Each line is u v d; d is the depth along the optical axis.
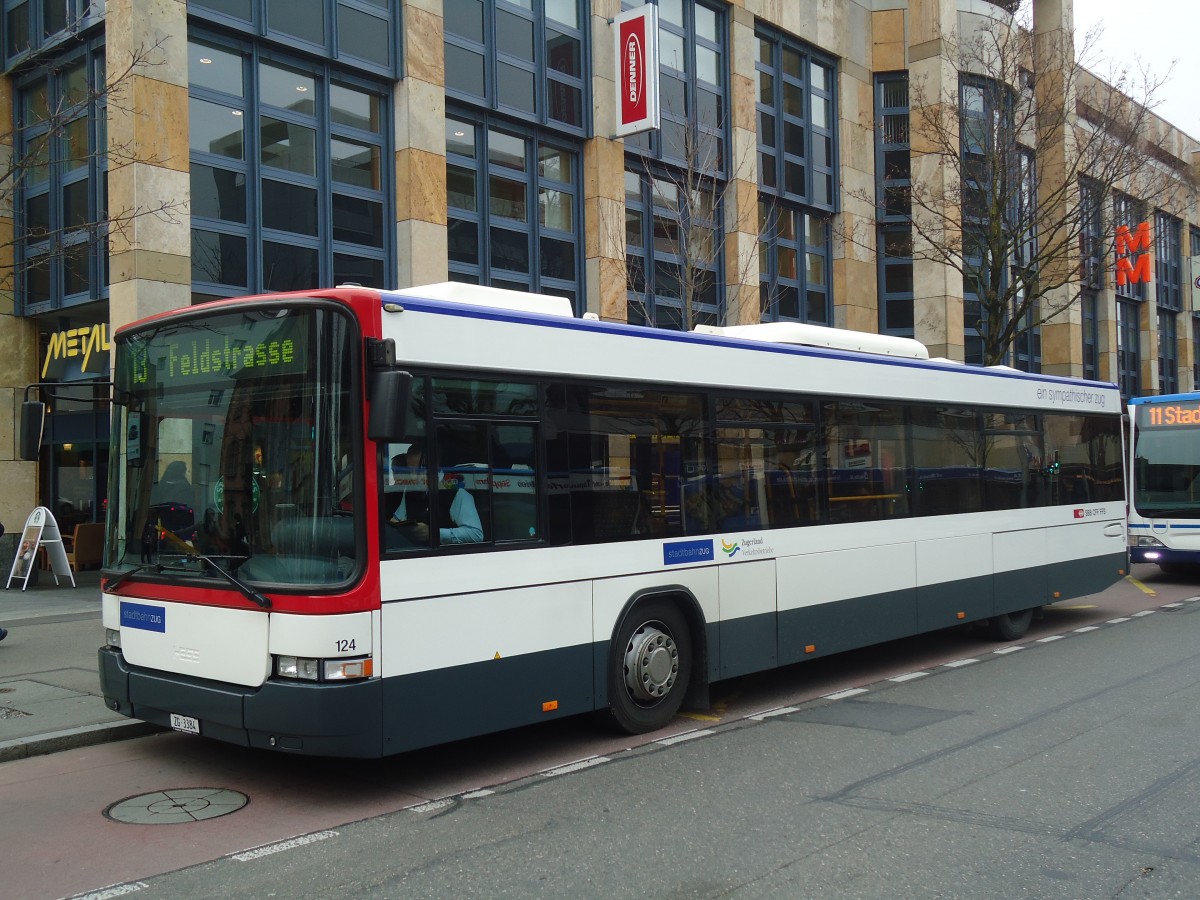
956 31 24.97
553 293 19.25
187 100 14.12
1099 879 4.66
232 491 6.05
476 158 17.94
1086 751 6.85
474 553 6.27
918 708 8.32
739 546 8.20
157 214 13.72
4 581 16.45
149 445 6.59
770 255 23.78
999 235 20.08
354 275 16.28
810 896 4.50
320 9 15.73
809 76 25.00
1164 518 17.06
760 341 8.56
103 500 17.42
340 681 5.59
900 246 26.61
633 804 5.88
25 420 7.04
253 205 15.02
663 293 20.98
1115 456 13.65
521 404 6.66
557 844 5.22
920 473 10.22
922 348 10.70
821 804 5.83
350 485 5.71
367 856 5.09
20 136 16.25
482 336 6.43
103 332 15.52
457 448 6.25
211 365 6.27
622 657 7.30
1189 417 17.08
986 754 6.84
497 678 6.37
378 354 5.70
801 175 24.78
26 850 5.23
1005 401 11.56
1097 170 23.84
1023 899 4.44
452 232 17.50
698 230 19.48
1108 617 13.69
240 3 14.82
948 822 5.47
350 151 16.36
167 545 6.37
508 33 18.30
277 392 5.95
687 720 8.04
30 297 16.72
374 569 5.72
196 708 6.02
